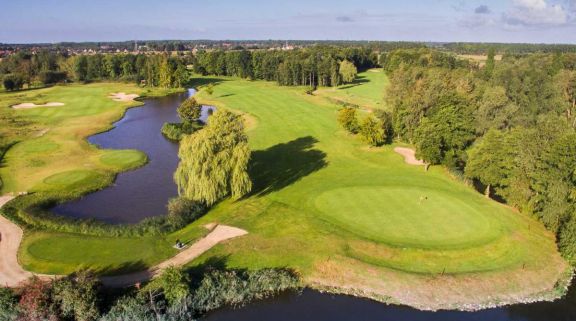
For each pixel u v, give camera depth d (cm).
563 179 5088
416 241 4769
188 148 5372
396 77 10544
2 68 17975
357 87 16925
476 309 4003
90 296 3569
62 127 10088
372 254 4575
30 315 3456
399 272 4334
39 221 5175
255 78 19675
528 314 3956
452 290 4166
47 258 4384
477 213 5406
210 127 5562
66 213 5706
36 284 3625
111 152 8306
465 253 4594
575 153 4922
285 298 4084
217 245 4675
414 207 5578
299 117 10912
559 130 5475
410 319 3841
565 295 4225
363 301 4062
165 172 7362
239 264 4419
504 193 5719
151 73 17162
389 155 7950
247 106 12556
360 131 8681
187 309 3769
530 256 4656
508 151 5669
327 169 7125
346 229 5012
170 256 4466
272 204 5666
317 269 4416
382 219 5244
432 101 8194
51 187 6425
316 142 8712
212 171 5281
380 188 6219
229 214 5381
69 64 19450
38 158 7744
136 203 6059
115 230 4938
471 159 6234
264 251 4600
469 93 9269
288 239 4803
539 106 10244
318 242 4747
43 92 15150
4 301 3534
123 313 3588
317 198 5847
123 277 4100
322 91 15962
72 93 15012
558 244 4866
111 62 19062
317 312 3897
